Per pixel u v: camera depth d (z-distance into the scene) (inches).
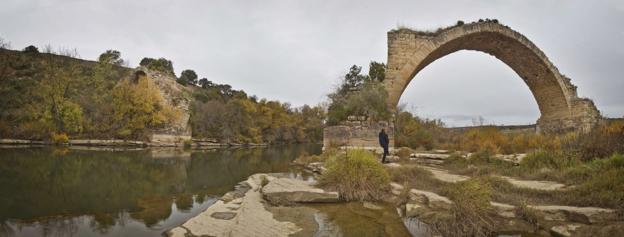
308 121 3181.6
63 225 242.8
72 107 1347.2
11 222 246.8
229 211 285.0
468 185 269.9
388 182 364.5
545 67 943.0
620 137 442.3
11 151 875.4
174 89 1818.4
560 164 429.7
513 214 252.1
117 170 563.5
